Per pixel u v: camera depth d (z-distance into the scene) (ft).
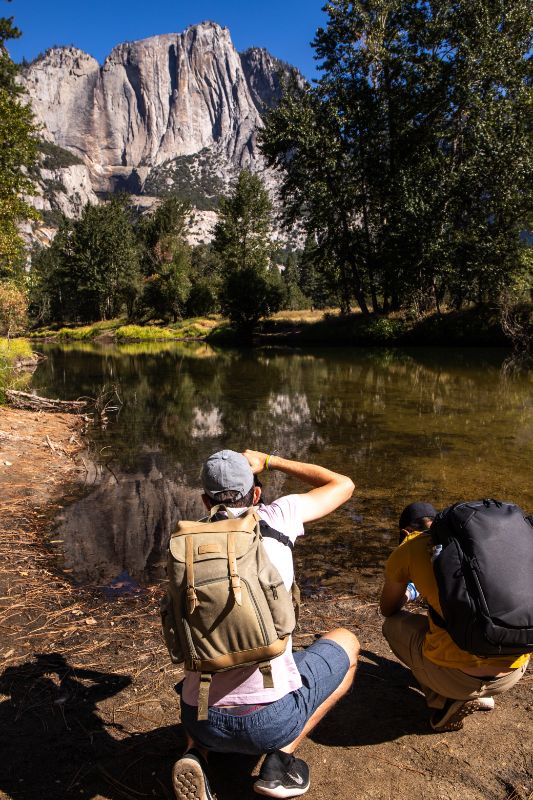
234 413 41.96
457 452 29.32
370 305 181.57
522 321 100.37
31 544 17.28
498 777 7.88
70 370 78.07
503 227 102.83
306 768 7.15
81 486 23.70
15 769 8.10
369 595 14.19
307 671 7.06
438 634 7.91
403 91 111.34
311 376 66.03
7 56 84.79
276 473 26.25
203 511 20.77
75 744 8.60
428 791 7.68
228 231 218.79
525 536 7.16
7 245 82.99
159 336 183.73
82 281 259.39
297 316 163.63
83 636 11.77
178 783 6.46
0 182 81.10
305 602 13.79
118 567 15.87
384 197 117.60
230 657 6.01
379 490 23.18
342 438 32.99
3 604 13.12
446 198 103.09
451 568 7.02
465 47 99.66
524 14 102.06
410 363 79.77
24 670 10.44
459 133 108.78
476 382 57.82
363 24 111.04
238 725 6.31
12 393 40.88
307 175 117.80
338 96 115.03
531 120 100.37
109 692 9.84
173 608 6.21
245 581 6.01
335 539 18.13
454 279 105.40
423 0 107.96
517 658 7.48
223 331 157.28
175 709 9.39
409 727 8.98
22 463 26.25
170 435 34.22
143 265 282.15
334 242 123.65
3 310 89.30
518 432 34.12
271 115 116.78
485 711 9.27
